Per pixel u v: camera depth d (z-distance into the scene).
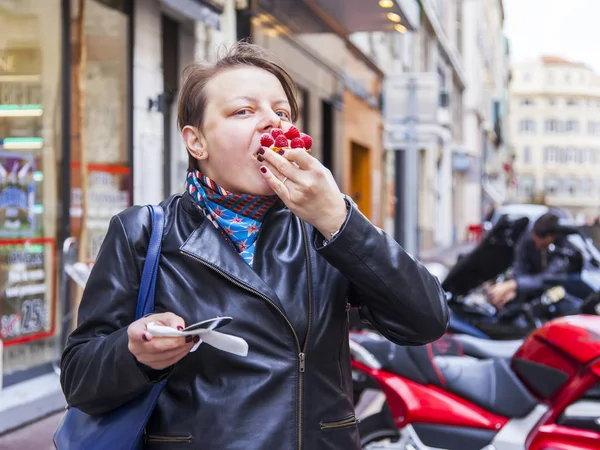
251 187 1.53
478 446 3.12
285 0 9.24
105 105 6.75
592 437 2.90
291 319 1.49
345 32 10.52
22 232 5.83
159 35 7.38
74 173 6.29
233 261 1.50
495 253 4.09
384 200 19.30
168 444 1.47
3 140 5.70
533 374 3.03
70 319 5.82
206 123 1.57
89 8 6.55
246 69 1.58
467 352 3.57
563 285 4.62
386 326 1.54
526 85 112.44
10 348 5.67
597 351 2.82
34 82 5.98
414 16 10.37
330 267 1.56
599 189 112.06
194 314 1.49
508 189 77.88
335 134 13.60
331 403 1.52
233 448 1.43
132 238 1.56
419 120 9.38
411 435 3.20
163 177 7.65
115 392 1.43
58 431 1.55
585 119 112.31
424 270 1.55
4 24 5.73
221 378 1.47
